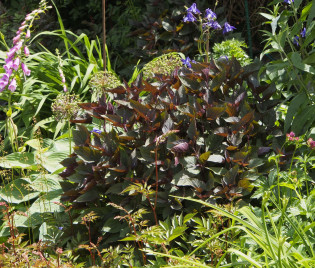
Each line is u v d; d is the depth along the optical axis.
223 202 2.73
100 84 3.44
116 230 2.66
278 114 3.17
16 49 3.56
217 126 2.83
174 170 2.72
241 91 2.94
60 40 6.59
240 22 5.81
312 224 1.98
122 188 2.65
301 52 3.28
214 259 2.25
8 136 4.22
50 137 4.61
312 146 2.44
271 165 2.80
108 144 2.74
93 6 6.60
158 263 2.24
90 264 2.51
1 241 3.29
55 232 2.78
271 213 2.47
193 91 2.90
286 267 1.83
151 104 2.78
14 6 7.07
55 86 4.99
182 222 2.58
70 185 2.87
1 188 3.56
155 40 5.50
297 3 3.08
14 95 4.70
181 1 5.53
